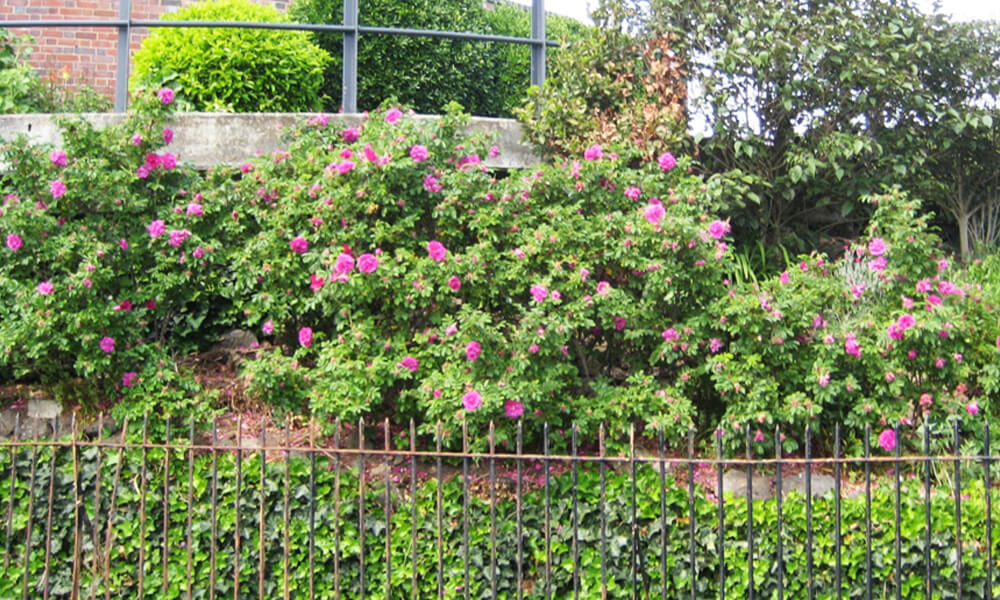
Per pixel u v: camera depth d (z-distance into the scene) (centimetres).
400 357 423
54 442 369
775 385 413
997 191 590
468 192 461
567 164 484
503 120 557
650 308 441
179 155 535
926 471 324
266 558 399
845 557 377
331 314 466
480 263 433
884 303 445
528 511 397
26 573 374
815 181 555
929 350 421
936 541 373
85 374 430
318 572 397
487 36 580
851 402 428
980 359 429
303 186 466
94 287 434
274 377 417
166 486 366
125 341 446
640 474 399
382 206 462
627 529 389
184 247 457
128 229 470
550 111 543
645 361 464
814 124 545
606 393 427
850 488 404
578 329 464
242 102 643
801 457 428
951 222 621
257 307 461
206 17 714
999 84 556
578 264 439
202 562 402
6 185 522
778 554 341
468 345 402
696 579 375
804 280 445
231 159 543
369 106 838
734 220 558
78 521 371
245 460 404
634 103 545
